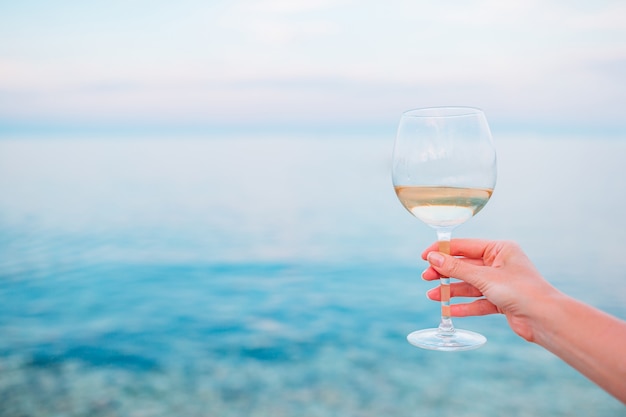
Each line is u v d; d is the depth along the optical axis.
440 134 0.81
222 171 14.57
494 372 4.29
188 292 6.45
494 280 0.76
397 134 0.86
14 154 14.91
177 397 4.01
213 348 4.91
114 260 7.60
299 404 3.87
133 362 4.61
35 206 10.63
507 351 4.66
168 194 11.93
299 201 11.30
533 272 0.78
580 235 8.04
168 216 10.09
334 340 5.02
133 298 6.24
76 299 6.19
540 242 7.76
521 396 3.92
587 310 0.70
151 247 8.26
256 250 8.11
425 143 0.81
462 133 0.80
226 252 8.02
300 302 6.06
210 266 7.41
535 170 12.27
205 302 6.12
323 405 3.86
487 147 0.81
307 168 14.85
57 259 7.59
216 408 3.86
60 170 14.24
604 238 7.86
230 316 5.71
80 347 4.94
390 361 4.54
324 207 10.76
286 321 5.54
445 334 0.89
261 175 14.02
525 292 0.74
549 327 0.71
